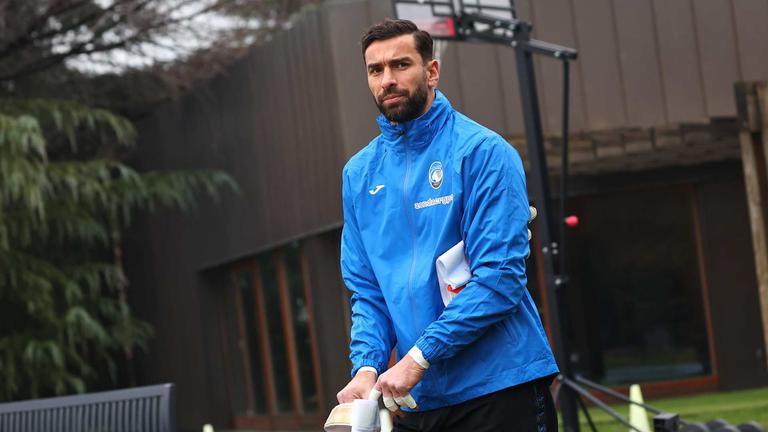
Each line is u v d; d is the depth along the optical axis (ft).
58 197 95.86
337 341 80.84
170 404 29.94
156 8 93.76
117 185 95.25
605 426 60.49
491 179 19.67
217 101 95.91
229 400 103.96
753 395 72.38
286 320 90.02
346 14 73.15
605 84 69.51
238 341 101.71
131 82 103.81
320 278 80.48
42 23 95.09
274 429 94.99
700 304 78.23
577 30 69.87
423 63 20.21
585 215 79.30
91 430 30.58
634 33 69.31
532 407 20.15
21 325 98.78
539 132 42.50
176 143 104.88
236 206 94.84
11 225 91.56
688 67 68.59
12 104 91.50
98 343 101.86
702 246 78.28
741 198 77.87
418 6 44.55
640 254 78.84
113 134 107.45
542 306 77.10
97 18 96.07
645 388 77.97
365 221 21.11
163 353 114.42
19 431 31.42
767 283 49.32
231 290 102.22
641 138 68.23
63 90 103.19
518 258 19.51
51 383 95.55
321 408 83.51
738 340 77.61
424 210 20.35
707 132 67.82
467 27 44.34
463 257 20.01
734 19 68.28
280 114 83.92
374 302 21.48
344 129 72.49
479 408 19.99
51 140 103.91
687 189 78.64
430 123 20.34
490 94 70.23
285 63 81.92
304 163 80.12
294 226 83.41
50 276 94.38
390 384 18.97
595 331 78.54
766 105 50.90
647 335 78.48
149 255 114.42
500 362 19.88
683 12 68.69
